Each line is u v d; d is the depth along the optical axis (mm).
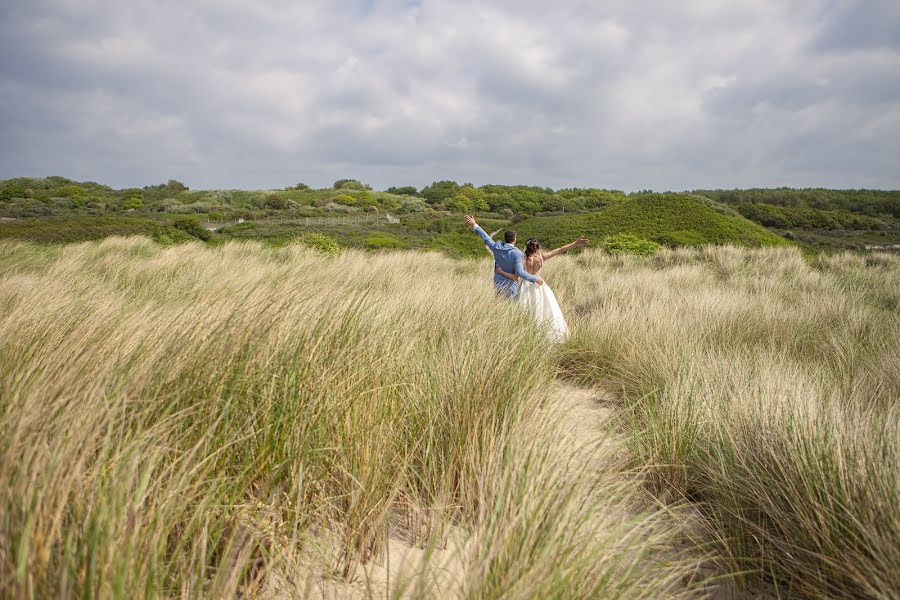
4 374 1712
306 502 1782
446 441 2256
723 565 1912
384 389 2402
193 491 1469
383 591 1528
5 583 955
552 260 12977
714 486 2305
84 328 2211
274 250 11977
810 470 1985
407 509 1990
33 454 1224
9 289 3439
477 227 6027
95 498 1231
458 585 1515
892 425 2295
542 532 1518
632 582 1539
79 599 1010
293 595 1418
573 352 4723
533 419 2410
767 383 2957
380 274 8117
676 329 4891
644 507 2236
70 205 84562
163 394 1739
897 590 1485
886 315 6125
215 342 2045
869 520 1711
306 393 2016
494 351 2998
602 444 2334
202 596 1285
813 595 1694
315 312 2660
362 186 136000
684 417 2828
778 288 9102
